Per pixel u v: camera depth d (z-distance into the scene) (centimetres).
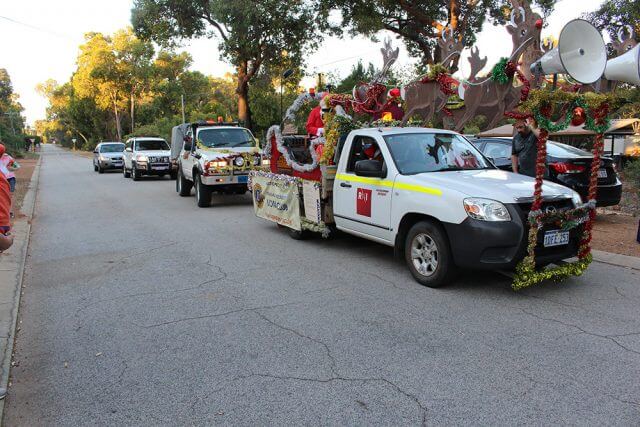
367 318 502
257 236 928
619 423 315
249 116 2719
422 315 505
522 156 757
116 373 404
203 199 1324
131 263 755
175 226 1058
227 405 350
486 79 704
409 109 807
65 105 8262
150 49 5728
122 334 483
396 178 630
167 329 491
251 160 1309
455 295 562
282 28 2327
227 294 593
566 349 419
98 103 6138
